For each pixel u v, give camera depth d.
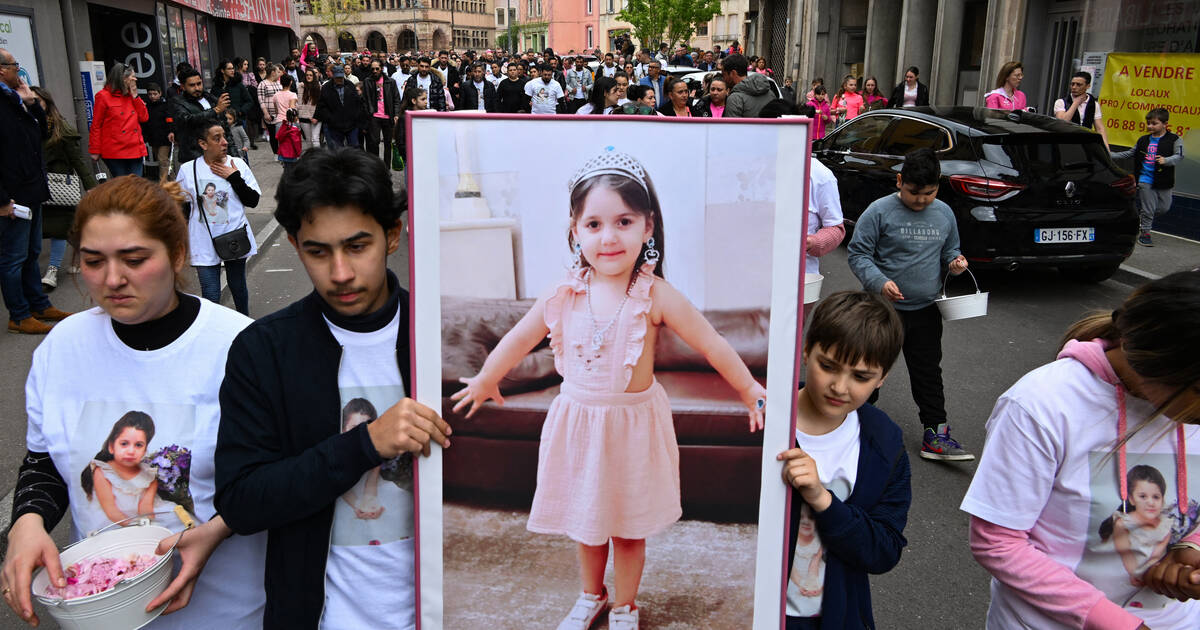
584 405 1.50
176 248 1.70
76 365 1.74
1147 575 1.63
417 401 1.49
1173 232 9.82
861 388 1.69
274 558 1.62
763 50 30.23
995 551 1.68
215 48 23.03
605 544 1.55
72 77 12.12
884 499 1.78
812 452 1.77
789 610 1.75
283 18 29.53
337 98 14.49
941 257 4.43
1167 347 1.38
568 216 1.45
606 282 1.47
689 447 1.52
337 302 1.52
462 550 1.54
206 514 1.77
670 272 1.47
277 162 16.52
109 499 1.74
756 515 1.55
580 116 1.42
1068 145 7.51
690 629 1.58
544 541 1.55
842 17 23.50
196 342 1.76
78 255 1.64
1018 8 14.58
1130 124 10.19
